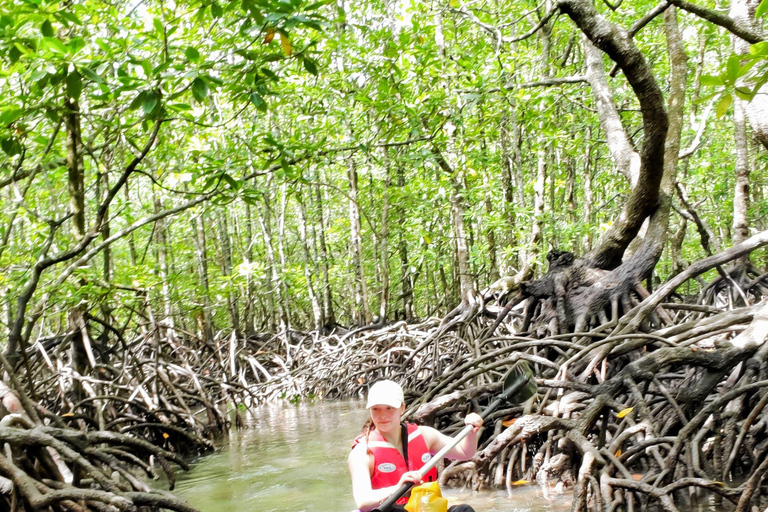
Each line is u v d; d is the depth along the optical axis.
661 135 7.16
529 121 12.05
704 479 4.34
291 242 23.84
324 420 10.23
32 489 3.87
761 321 5.71
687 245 19.55
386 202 15.49
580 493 4.44
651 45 14.93
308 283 16.56
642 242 7.96
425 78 9.62
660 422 5.52
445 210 16.47
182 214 14.85
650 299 7.14
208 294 12.84
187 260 19.38
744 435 4.80
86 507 4.19
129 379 9.21
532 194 15.79
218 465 7.50
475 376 6.65
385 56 8.95
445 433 6.17
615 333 6.69
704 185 16.98
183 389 9.98
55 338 10.70
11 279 8.54
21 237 10.47
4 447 4.14
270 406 12.89
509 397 3.99
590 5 6.38
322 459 7.24
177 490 6.39
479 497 5.30
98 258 16.25
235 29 7.98
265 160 8.01
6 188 10.84
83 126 10.24
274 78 6.15
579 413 5.65
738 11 5.62
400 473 3.54
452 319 11.05
